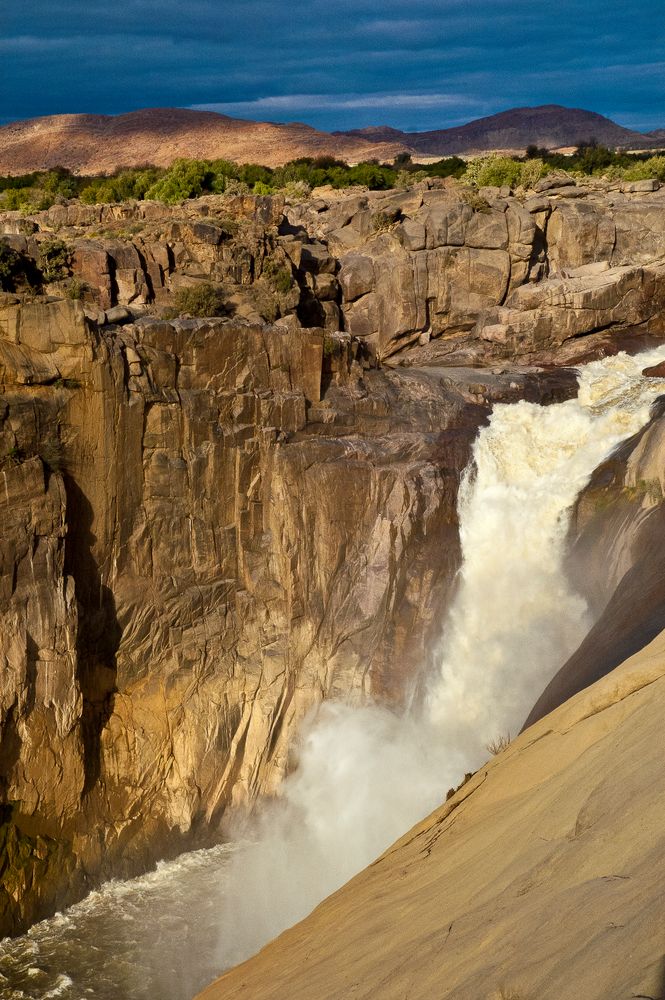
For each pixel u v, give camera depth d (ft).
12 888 90.74
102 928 91.15
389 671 110.63
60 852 95.20
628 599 65.82
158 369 104.22
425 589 111.86
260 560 111.55
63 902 94.12
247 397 110.32
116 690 104.01
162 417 103.96
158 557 105.29
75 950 87.45
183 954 87.30
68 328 96.58
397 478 111.96
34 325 95.71
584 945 14.67
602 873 17.52
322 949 26.91
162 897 97.04
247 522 110.73
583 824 20.63
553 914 16.79
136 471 102.89
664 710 24.21
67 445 97.45
